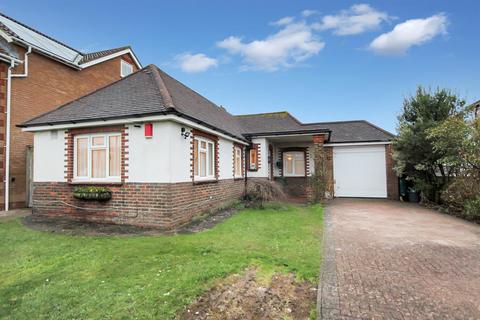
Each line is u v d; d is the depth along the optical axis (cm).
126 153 760
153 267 430
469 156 866
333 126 1764
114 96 883
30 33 1407
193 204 837
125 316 294
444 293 353
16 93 1077
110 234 650
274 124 1642
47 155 858
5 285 380
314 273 411
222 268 418
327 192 1482
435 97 1179
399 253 520
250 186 1220
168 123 723
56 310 310
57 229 699
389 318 296
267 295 346
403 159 1216
